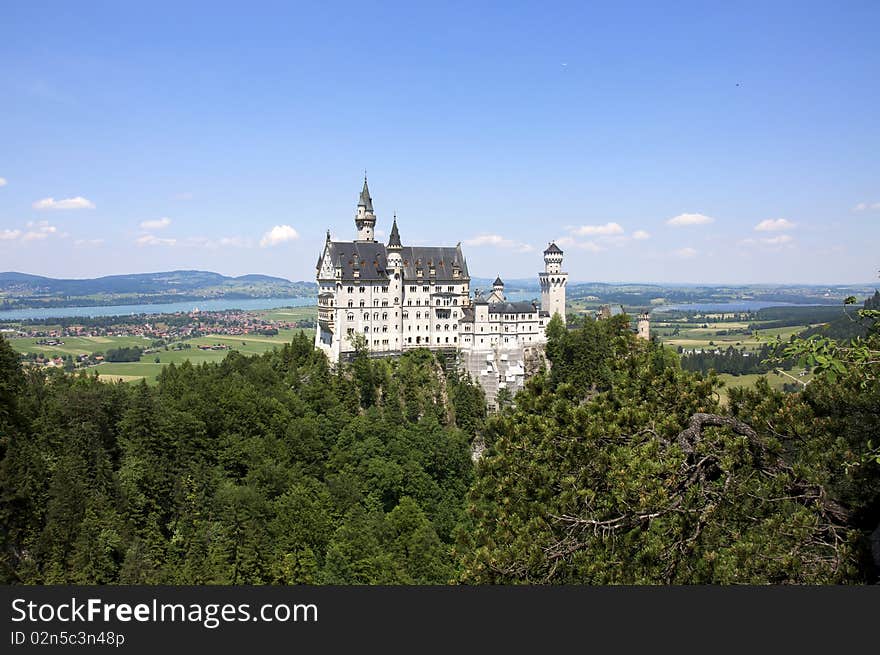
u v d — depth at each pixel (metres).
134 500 114.75
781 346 38.03
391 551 123.69
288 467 145.12
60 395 135.75
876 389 38.88
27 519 100.75
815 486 37.56
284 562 112.56
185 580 101.81
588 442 42.19
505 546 40.72
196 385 161.38
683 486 37.88
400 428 173.50
